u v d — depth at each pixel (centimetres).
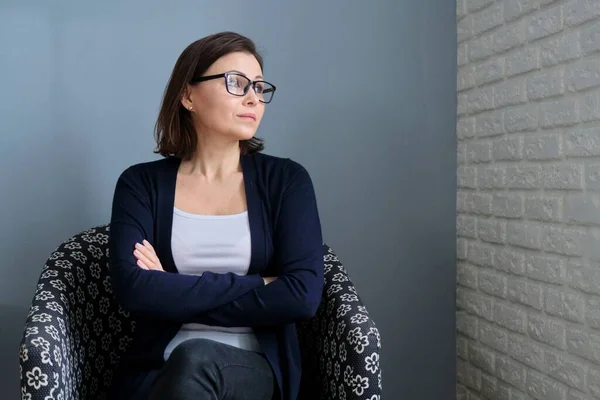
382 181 237
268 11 227
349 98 233
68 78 217
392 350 241
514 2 204
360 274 237
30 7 214
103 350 182
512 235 209
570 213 180
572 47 177
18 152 215
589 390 173
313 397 175
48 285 163
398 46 236
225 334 161
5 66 213
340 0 231
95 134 219
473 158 232
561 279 184
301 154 231
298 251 164
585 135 173
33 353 139
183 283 154
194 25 223
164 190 172
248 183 173
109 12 218
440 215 243
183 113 178
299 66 229
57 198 218
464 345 242
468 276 238
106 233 193
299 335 188
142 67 221
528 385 201
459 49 239
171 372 138
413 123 239
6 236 216
